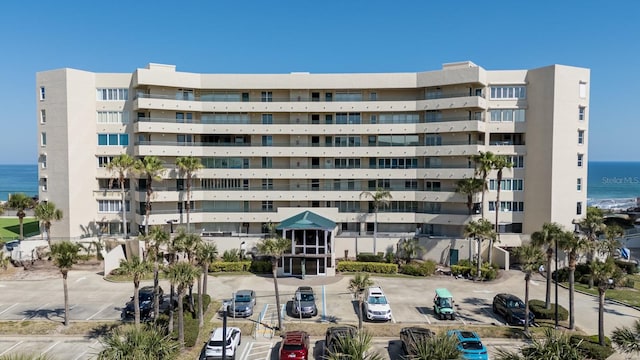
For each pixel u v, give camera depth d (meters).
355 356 19.83
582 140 53.72
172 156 55.38
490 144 54.97
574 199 53.16
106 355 21.33
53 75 54.81
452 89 54.97
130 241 51.44
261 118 58.00
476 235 46.91
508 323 33.22
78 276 46.75
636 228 68.75
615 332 25.23
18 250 51.09
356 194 56.41
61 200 55.00
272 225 55.88
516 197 54.78
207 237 54.28
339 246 54.06
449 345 20.17
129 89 56.22
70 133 54.69
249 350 28.80
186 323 30.64
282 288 43.19
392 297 40.34
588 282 44.28
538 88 53.09
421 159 56.47
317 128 56.59
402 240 53.03
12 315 34.75
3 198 153.12
